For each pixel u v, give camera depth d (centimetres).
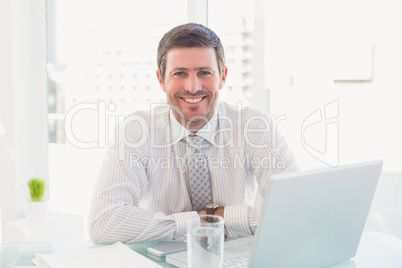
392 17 218
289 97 245
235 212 145
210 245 99
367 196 116
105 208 151
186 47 161
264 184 180
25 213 297
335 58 232
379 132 226
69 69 317
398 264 121
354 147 233
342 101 233
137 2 297
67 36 315
